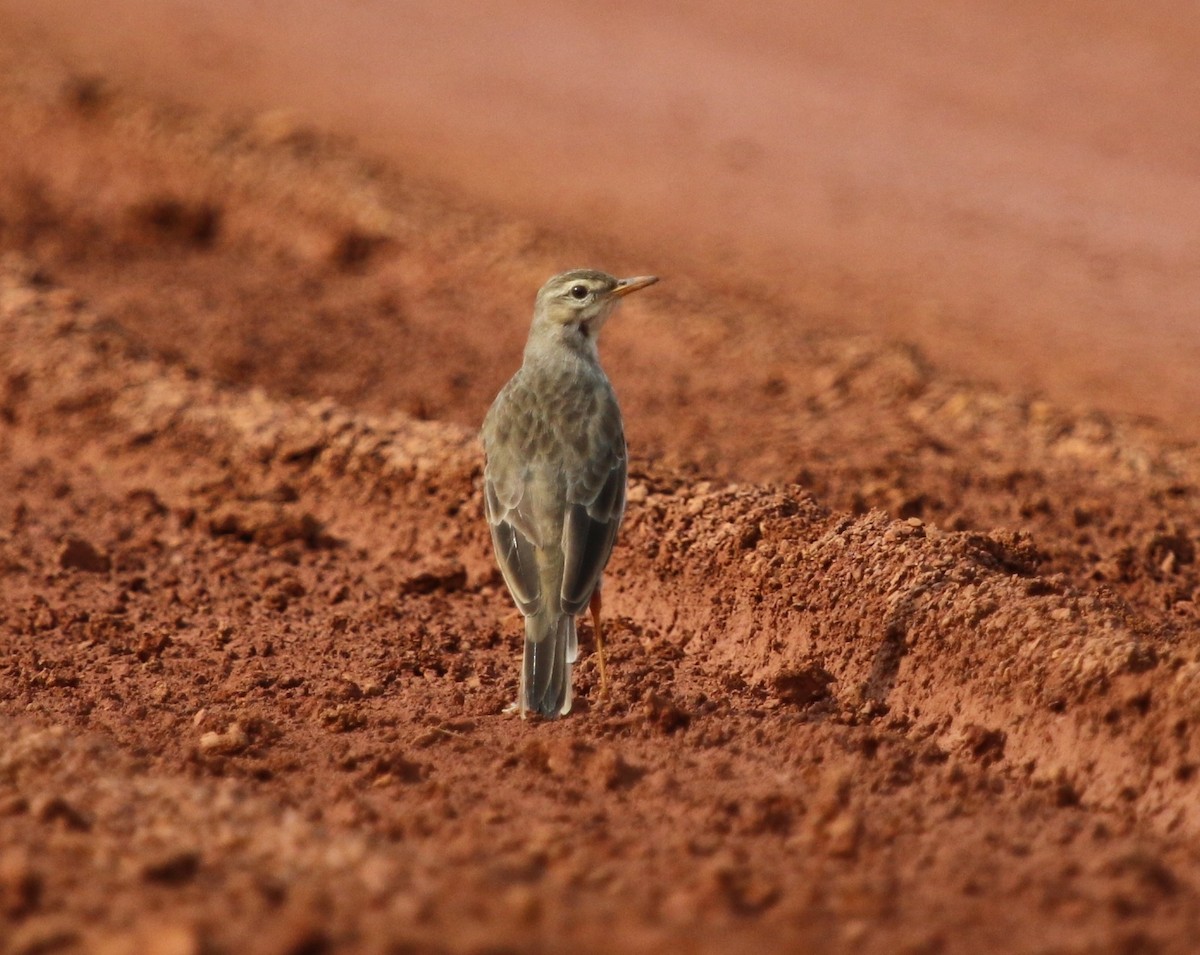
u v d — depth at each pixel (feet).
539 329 59.06
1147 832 42.34
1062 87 161.99
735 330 101.45
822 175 140.77
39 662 58.95
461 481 72.79
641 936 34.60
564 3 197.67
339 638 61.46
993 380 94.63
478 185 133.18
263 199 125.80
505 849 40.68
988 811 43.62
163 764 47.96
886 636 53.21
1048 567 66.28
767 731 49.67
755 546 60.90
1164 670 44.98
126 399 85.81
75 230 126.72
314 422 80.38
